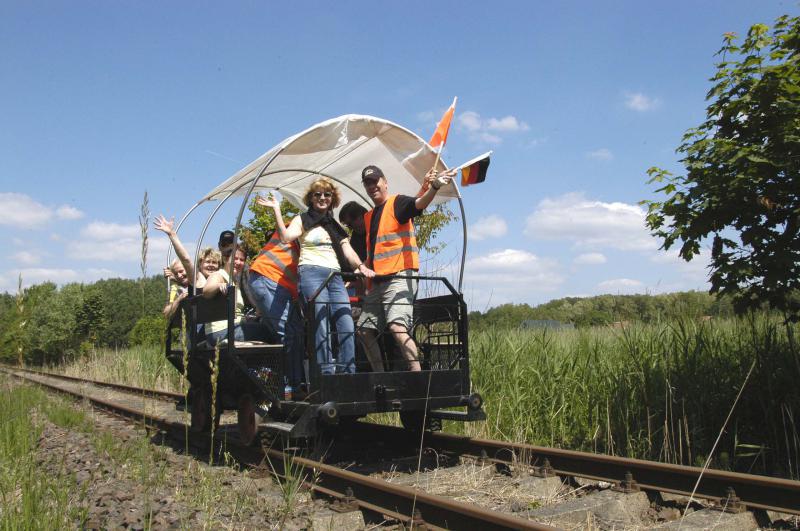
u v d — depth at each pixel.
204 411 7.12
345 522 4.14
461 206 6.81
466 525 3.79
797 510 3.79
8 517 3.59
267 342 6.81
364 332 6.16
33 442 6.36
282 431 5.27
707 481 4.25
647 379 6.25
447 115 6.21
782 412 5.33
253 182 5.87
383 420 8.10
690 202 5.58
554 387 7.00
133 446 6.05
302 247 6.04
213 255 7.34
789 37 5.37
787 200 5.37
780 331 6.02
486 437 6.90
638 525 3.98
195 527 3.80
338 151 7.11
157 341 18.59
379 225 6.20
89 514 3.95
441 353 6.34
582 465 5.03
